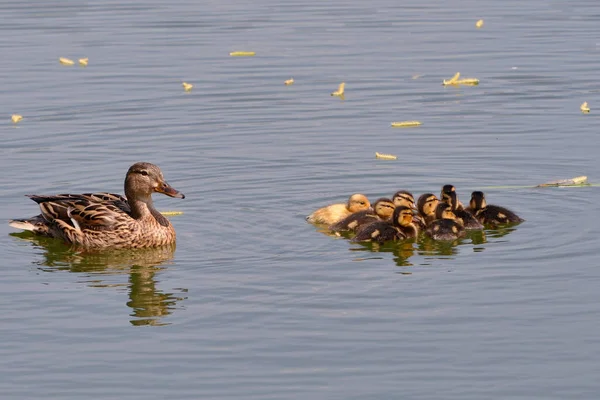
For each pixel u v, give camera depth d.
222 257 15.17
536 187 17.91
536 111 22.36
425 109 22.81
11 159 19.88
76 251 16.16
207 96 24.14
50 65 27.05
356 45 28.69
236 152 20.12
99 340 12.45
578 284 13.67
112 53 28.20
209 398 10.96
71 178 18.88
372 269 14.52
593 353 11.75
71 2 35.53
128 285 14.33
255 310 13.12
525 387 11.05
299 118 22.33
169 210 17.22
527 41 28.66
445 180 18.47
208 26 31.38
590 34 29.22
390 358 11.72
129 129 21.70
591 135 20.59
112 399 10.99
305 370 11.51
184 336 12.48
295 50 28.25
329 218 16.52
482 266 14.52
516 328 12.41
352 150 20.14
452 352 11.84
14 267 15.26
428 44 28.62
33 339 12.52
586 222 16.11
